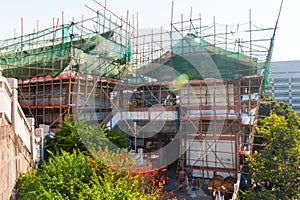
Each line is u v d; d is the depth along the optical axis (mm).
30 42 23812
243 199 15242
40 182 9531
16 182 10430
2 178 8898
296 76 68250
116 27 21219
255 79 21109
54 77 21234
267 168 15016
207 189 18844
